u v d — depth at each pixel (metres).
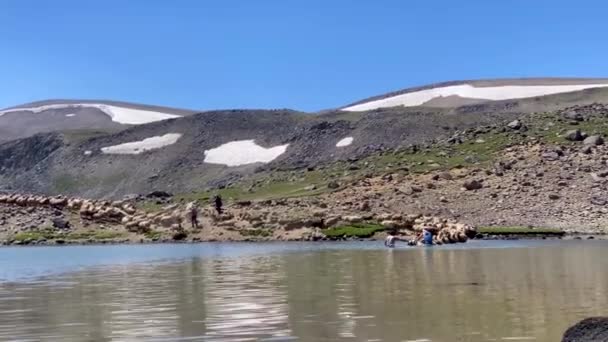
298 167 114.19
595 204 59.91
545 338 13.99
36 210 58.22
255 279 24.66
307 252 38.50
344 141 131.75
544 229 52.72
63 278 26.16
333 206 61.19
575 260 30.91
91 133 180.25
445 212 59.34
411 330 14.84
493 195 63.06
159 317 16.94
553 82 199.88
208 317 16.81
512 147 78.19
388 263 30.44
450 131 124.12
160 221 56.31
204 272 27.47
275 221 55.06
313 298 19.56
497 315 16.42
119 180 143.12
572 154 72.00
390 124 133.50
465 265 29.00
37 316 17.48
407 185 66.62
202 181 131.38
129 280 25.05
